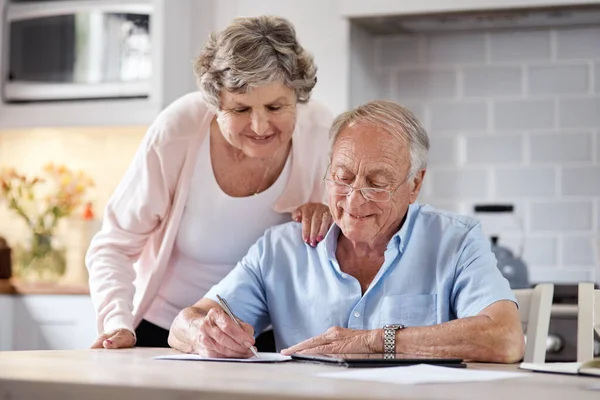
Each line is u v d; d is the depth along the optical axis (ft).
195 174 8.78
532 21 13.53
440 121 14.56
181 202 8.76
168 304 9.16
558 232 14.12
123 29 13.70
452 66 14.51
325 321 7.75
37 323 13.62
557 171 14.15
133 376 5.10
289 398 4.24
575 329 11.96
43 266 14.66
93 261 8.85
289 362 6.43
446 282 7.56
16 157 15.74
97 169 15.34
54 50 14.07
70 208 15.03
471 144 14.44
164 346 9.12
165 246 8.81
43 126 14.17
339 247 7.93
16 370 5.39
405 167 7.51
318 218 8.19
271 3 13.64
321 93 13.44
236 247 9.02
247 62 7.74
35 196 15.57
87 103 13.92
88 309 13.39
